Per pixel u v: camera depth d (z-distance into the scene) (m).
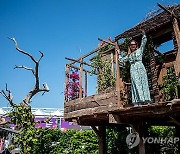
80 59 9.53
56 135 14.77
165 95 8.04
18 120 11.96
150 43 8.58
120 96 7.50
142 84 7.16
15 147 13.06
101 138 10.30
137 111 6.59
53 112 25.81
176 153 11.02
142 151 7.31
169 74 8.16
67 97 9.97
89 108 8.53
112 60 9.86
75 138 14.73
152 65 8.37
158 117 7.53
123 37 8.99
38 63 12.63
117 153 12.41
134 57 7.43
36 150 13.81
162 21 8.05
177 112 6.15
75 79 10.00
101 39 8.48
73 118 9.49
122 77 9.01
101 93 8.12
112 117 7.26
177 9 7.23
